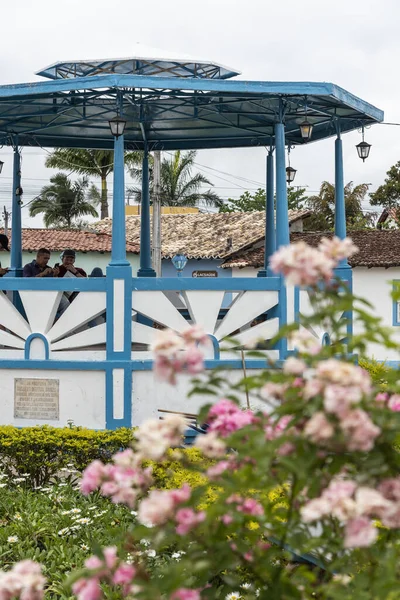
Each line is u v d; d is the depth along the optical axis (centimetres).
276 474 335
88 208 5109
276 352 991
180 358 318
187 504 318
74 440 928
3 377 1020
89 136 1383
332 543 341
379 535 357
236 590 379
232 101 1061
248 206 5591
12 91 976
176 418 330
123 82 935
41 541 744
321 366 284
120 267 981
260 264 3192
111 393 982
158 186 2848
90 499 817
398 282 355
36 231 3444
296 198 5212
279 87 984
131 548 416
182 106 1174
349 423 278
